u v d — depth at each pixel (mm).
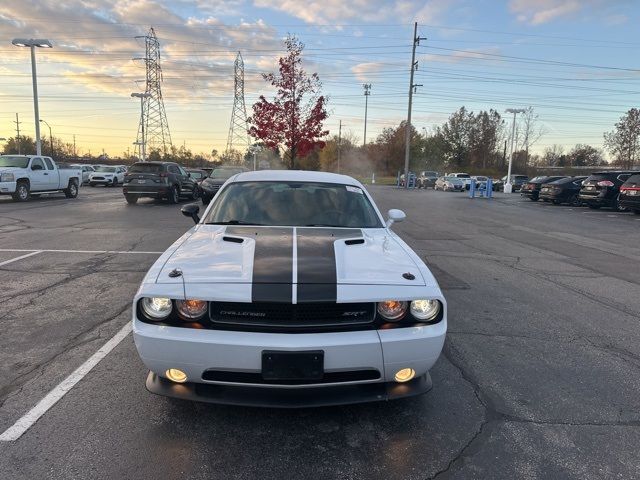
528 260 8539
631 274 7527
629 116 60500
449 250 9375
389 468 2582
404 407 3225
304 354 2609
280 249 3238
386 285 2857
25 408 3090
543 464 2639
